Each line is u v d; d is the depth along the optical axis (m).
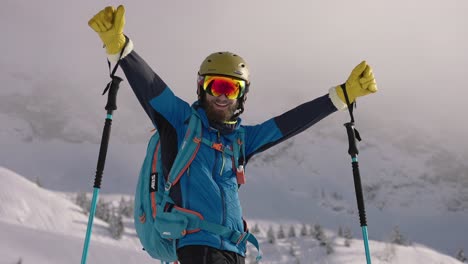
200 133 4.28
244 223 4.34
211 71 4.37
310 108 4.62
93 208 3.98
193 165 4.21
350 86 4.52
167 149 4.28
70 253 62.28
